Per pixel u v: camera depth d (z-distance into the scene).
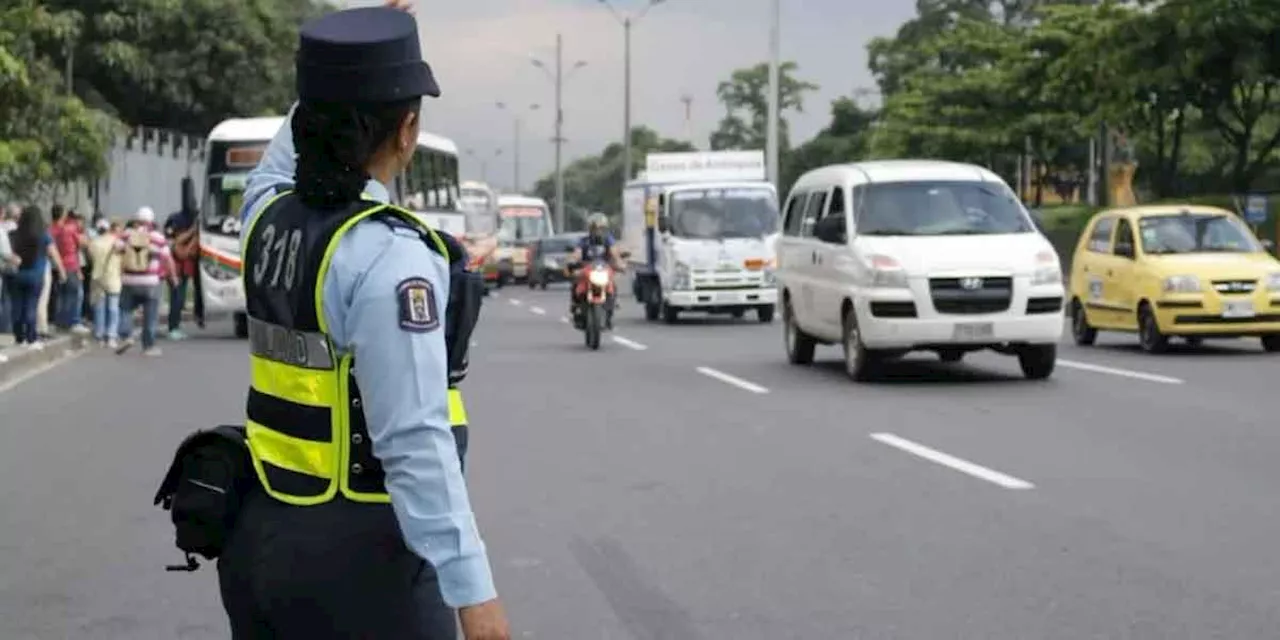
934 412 16.73
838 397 18.39
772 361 23.91
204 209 32.38
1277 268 23.27
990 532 10.28
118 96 54.31
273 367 3.62
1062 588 8.71
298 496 3.58
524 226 76.50
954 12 97.62
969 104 68.06
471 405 18.00
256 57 54.69
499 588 8.91
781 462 13.39
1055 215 58.38
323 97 3.59
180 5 51.62
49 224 32.94
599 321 26.78
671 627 8.03
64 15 38.22
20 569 9.66
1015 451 13.80
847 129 114.75
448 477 3.44
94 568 9.70
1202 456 13.38
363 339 3.47
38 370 23.58
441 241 3.62
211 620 8.41
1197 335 23.61
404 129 3.69
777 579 9.06
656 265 37.91
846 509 11.18
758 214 36.38
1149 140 67.50
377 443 3.46
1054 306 19.44
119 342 27.62
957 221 20.25
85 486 12.72
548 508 11.39
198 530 3.66
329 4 62.94
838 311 20.59
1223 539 9.97
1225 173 69.00
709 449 14.23
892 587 8.81
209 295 32.12
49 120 32.25
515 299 50.62
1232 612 8.14
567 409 17.52
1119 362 22.34
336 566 3.55
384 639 3.58
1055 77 47.25
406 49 3.64
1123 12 44.78
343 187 3.60
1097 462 13.12
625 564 9.51
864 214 20.39
